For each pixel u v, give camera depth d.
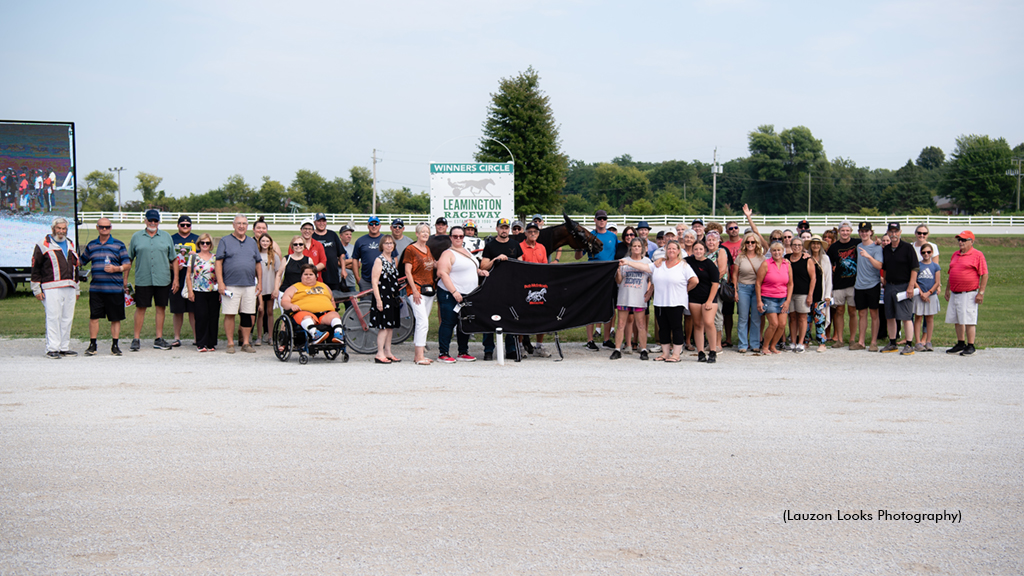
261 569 3.73
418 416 6.75
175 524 4.27
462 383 8.37
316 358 10.29
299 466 5.29
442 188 17.19
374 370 9.26
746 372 9.23
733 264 11.21
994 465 5.41
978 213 107.44
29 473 5.10
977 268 10.57
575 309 10.35
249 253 10.62
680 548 4.00
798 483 5.01
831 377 8.88
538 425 6.46
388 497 4.71
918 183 117.38
